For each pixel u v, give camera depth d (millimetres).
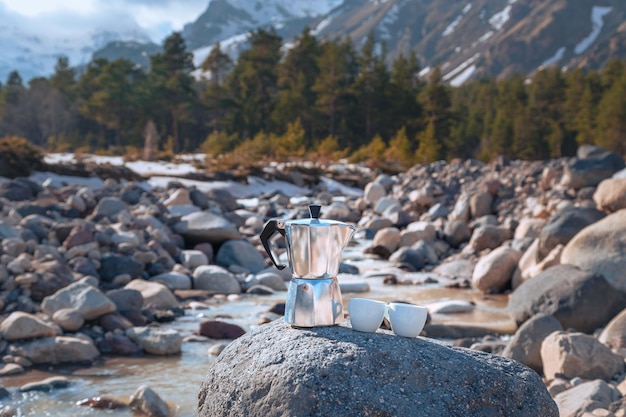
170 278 8742
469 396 2537
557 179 14508
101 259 8656
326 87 60562
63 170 20375
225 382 2732
